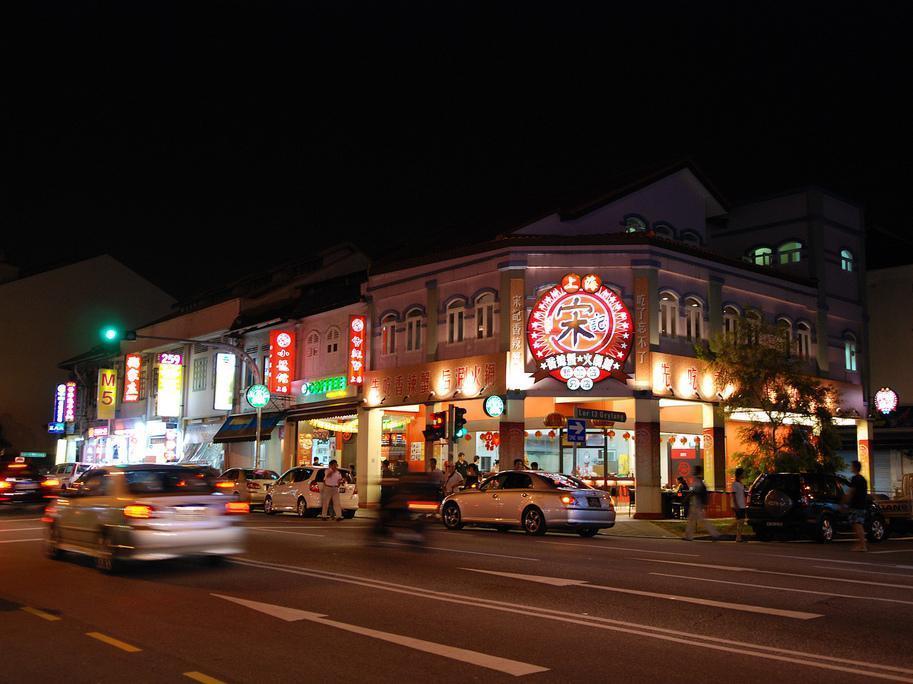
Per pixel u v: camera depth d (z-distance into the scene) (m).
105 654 7.46
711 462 27.73
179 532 12.50
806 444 24.52
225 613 9.30
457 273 29.16
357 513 28.50
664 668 6.91
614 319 26.41
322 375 34.81
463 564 13.48
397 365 31.03
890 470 36.31
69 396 53.12
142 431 47.75
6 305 54.12
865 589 10.98
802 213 34.03
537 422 29.70
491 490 21.06
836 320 33.94
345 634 8.21
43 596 10.52
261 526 21.30
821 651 7.49
